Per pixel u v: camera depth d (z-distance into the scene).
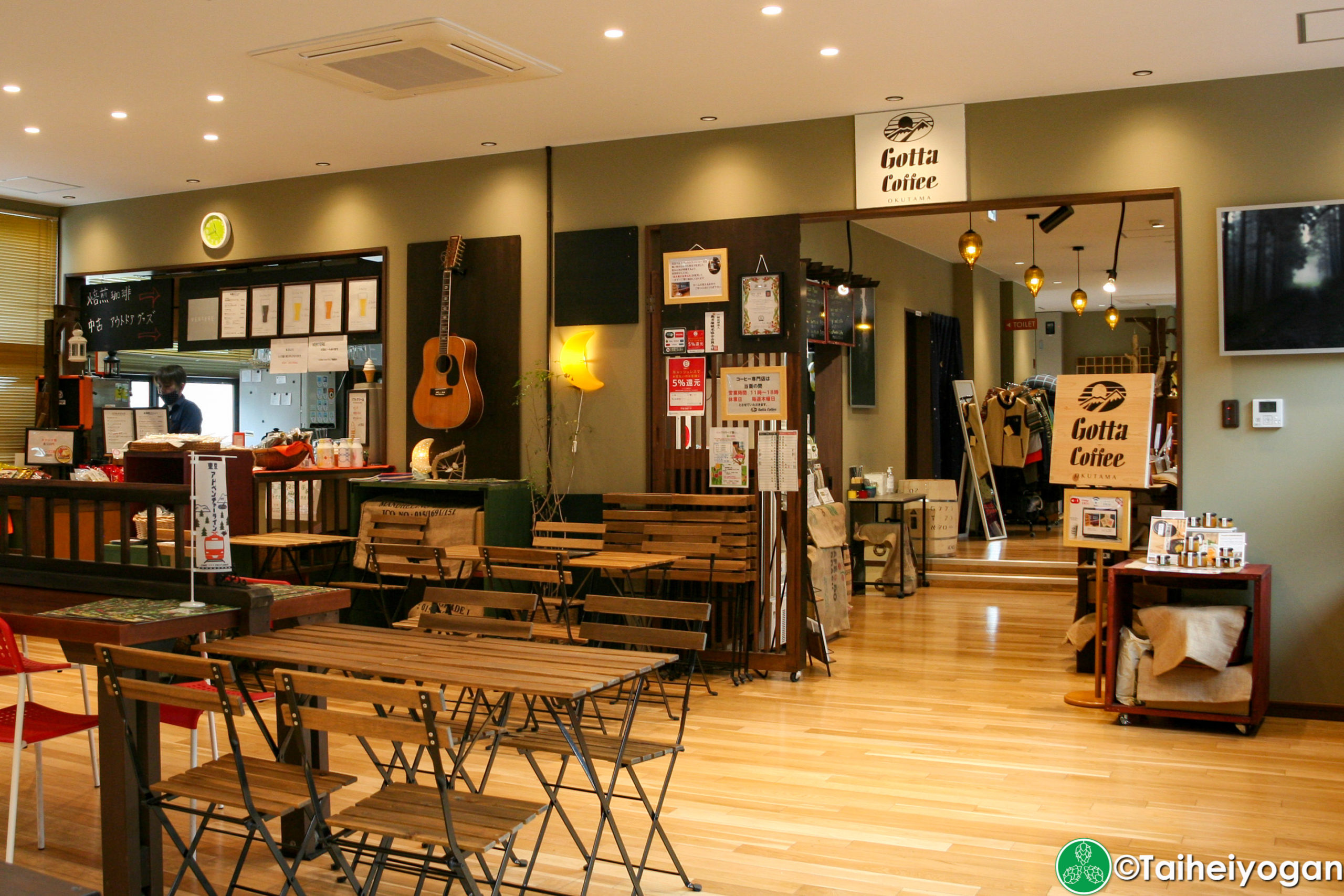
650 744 3.84
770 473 7.22
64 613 3.88
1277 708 6.21
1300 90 6.21
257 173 8.67
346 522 8.48
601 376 7.72
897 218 11.28
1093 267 14.77
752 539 7.21
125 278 9.73
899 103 6.85
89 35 5.70
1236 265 6.25
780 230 7.21
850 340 10.78
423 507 7.63
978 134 6.80
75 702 6.51
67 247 9.88
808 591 7.29
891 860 4.02
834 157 7.10
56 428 9.51
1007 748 5.49
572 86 6.49
